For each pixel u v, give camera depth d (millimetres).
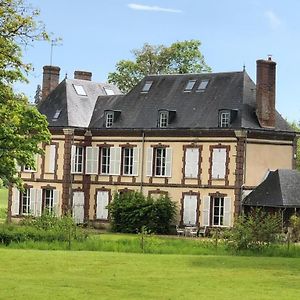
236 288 22812
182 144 54656
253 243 35062
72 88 61188
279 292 22219
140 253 33812
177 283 23531
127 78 79250
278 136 53469
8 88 35562
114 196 56281
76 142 58844
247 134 51938
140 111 57656
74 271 25922
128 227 54344
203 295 21234
